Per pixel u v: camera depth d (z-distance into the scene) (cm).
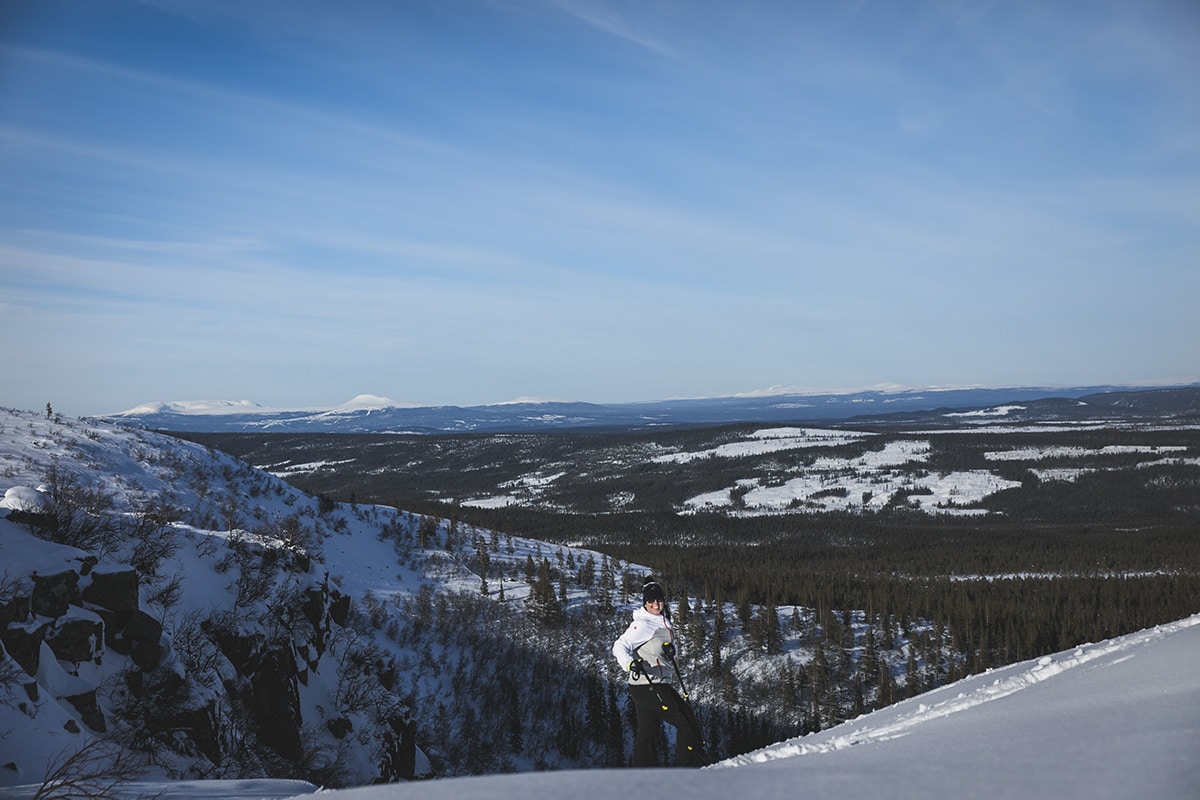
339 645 2448
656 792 320
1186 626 867
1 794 703
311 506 7425
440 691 5434
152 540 1816
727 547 18975
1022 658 8669
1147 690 482
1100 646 944
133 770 750
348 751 2030
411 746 2384
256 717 1728
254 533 2391
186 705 1376
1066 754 327
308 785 746
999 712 563
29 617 1189
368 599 6194
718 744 7225
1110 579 12925
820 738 790
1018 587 11819
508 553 10512
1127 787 259
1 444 4581
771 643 8900
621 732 6072
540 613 7219
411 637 5944
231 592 1947
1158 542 18350
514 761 5284
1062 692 585
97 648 1305
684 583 11406
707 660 8738
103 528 1664
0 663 1066
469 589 7531
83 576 1367
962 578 14925
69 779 703
